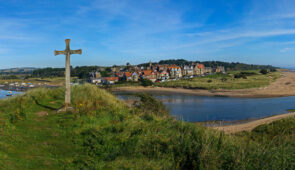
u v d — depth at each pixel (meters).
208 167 4.31
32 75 169.50
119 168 4.39
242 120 26.91
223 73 126.75
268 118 26.17
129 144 5.60
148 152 5.18
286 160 4.45
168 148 5.28
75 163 4.70
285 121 15.88
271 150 4.74
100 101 11.55
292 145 5.21
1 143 5.12
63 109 9.51
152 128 6.93
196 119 27.77
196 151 4.89
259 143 5.76
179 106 39.66
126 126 7.21
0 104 10.34
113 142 5.86
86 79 131.62
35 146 5.41
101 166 4.45
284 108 35.97
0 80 133.75
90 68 173.75
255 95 54.81
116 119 8.46
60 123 7.62
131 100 40.00
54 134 6.48
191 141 5.47
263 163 4.34
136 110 10.84
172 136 6.04
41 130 6.73
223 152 4.75
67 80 9.96
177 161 4.79
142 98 15.56
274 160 4.43
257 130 14.75
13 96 12.38
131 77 104.44
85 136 6.38
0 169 3.83
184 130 6.78
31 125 7.19
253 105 39.94
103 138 6.04
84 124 7.54
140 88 78.75
